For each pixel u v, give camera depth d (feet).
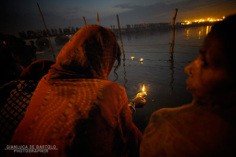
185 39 64.08
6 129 2.20
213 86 0.84
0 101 2.23
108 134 2.08
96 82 2.09
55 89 1.96
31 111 1.88
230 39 0.71
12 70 3.32
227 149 0.79
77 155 1.70
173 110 1.18
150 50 41.50
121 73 18.42
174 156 1.00
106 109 2.01
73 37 2.23
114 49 2.60
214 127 0.86
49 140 1.68
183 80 14.34
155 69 18.98
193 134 0.93
